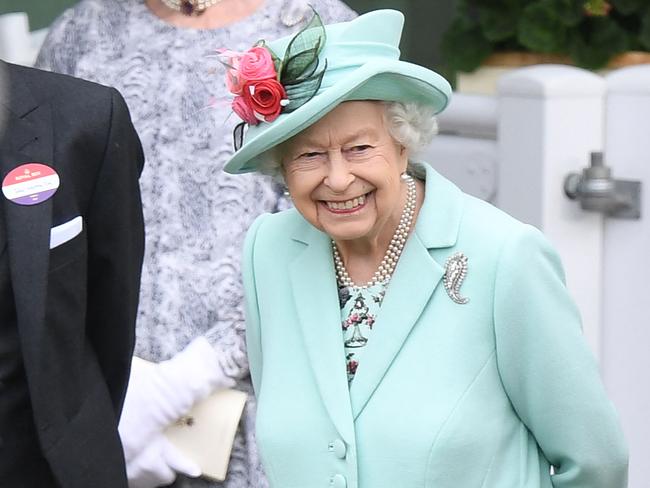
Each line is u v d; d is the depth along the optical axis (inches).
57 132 277.6
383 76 240.5
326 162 246.5
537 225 407.8
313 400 263.1
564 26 447.2
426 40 620.7
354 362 261.7
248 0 355.3
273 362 270.8
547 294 253.3
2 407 272.2
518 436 262.1
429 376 252.1
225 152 342.0
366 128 244.1
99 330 299.0
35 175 272.2
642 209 404.5
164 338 342.0
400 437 250.5
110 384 305.1
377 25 248.8
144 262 345.7
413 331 255.3
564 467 266.7
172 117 347.9
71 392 282.5
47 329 274.5
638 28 453.7
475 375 252.2
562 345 253.8
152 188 346.9
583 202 400.2
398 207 260.8
